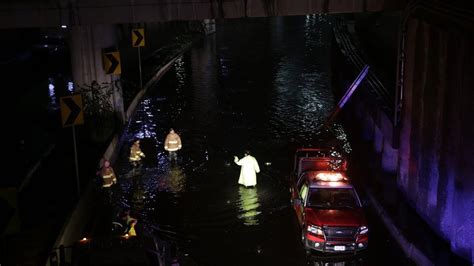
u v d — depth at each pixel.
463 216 12.68
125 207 17.61
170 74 39.16
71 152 21.62
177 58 44.22
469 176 12.41
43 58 38.97
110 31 24.48
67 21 18.58
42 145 21.95
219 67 40.88
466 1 13.45
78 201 15.70
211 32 56.06
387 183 18.30
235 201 17.94
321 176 15.98
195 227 16.22
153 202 17.97
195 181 19.67
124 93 31.34
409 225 14.98
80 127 23.16
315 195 15.10
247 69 39.91
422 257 13.22
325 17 66.31
